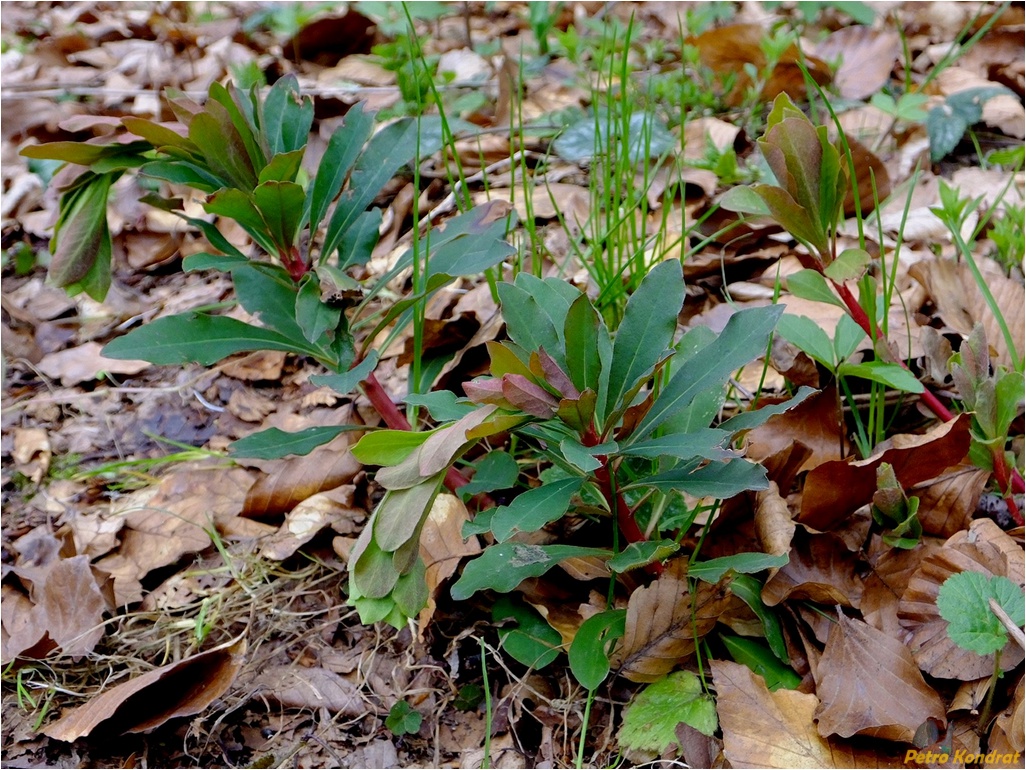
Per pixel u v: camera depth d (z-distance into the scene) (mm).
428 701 582
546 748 561
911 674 536
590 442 518
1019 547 561
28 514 678
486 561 555
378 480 509
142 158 601
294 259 607
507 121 923
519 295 528
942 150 814
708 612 554
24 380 767
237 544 649
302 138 614
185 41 1256
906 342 665
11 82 1156
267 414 719
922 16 1110
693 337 590
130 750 571
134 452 712
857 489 568
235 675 576
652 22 1236
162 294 824
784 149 557
